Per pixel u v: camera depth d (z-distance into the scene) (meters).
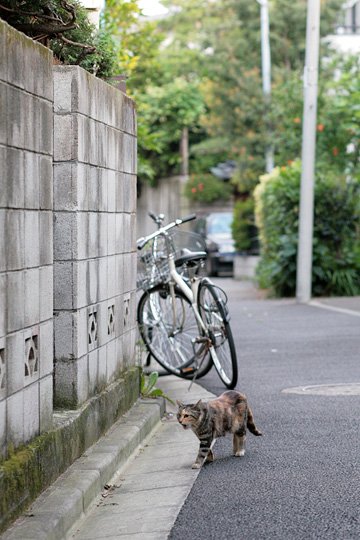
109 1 14.45
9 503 5.23
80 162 6.96
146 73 21.98
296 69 37.09
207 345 10.32
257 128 35.62
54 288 6.89
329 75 35.72
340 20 39.31
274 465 7.20
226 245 36.44
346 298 22.19
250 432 8.31
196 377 11.10
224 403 7.50
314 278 23.08
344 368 11.67
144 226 46.47
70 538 5.64
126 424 7.99
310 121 21.48
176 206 43.44
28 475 5.58
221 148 38.22
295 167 23.83
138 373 8.95
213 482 6.82
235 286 29.69
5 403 5.35
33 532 5.14
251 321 17.58
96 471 6.47
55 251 6.89
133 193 8.76
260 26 38.19
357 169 26.16
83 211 7.05
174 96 40.34
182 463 7.44
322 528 5.63
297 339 14.57
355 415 8.84
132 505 6.33
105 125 7.69
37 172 5.86
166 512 6.11
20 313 5.56
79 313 6.95
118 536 5.68
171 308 11.31
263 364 12.22
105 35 9.66
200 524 5.82
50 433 6.11
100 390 7.63
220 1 42.44
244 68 36.34
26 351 5.72
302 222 21.64
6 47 5.30
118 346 8.30
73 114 6.88
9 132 5.35
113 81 9.52
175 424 8.85
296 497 6.30
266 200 24.78
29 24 7.11
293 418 8.82
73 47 8.27
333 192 23.06
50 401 6.23
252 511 6.04
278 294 23.78
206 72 39.09
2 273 5.24
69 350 6.89
